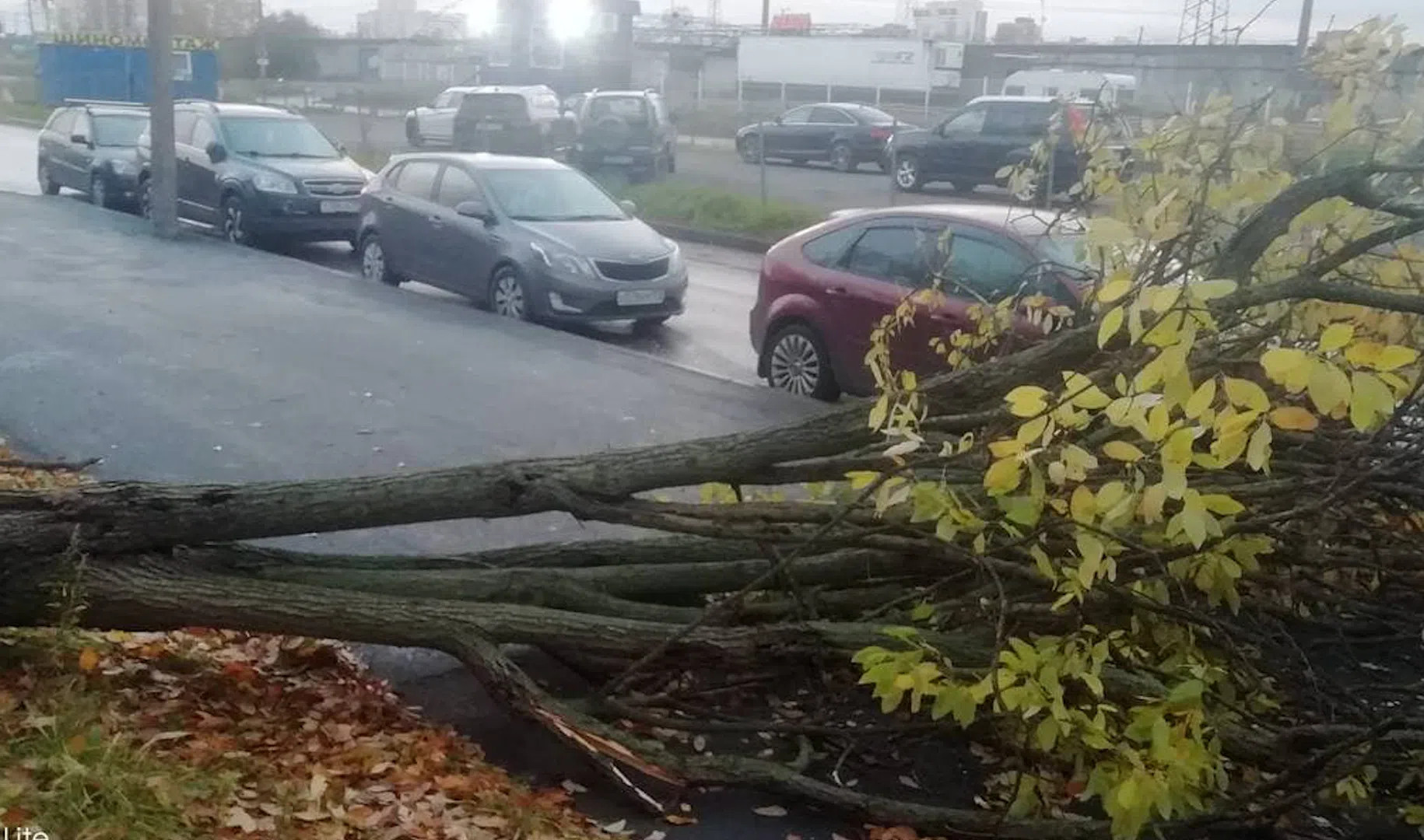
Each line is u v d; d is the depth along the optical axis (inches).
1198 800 160.1
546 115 1359.5
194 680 192.1
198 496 190.7
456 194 557.9
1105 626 184.2
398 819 156.1
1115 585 176.6
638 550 218.1
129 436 331.9
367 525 197.2
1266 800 177.2
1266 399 135.3
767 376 428.1
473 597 202.5
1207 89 287.0
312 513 193.2
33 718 159.8
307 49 2251.5
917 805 171.3
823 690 206.2
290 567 203.3
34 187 1010.7
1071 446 150.6
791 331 416.2
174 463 313.7
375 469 316.8
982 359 277.4
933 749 197.2
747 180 1161.4
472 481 195.0
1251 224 183.9
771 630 192.4
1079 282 300.0
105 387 376.2
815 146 1325.0
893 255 390.3
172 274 573.0
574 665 202.7
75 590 179.6
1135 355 172.2
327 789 159.2
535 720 179.3
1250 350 190.9
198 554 198.2
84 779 145.6
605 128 1110.4
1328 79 232.8
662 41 2287.2
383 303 532.4
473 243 539.5
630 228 542.9
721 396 405.1
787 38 1611.7
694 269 734.5
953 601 188.1
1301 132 223.1
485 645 186.5
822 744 195.2
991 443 161.2
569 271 508.7
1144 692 171.6
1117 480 160.6
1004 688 159.5
